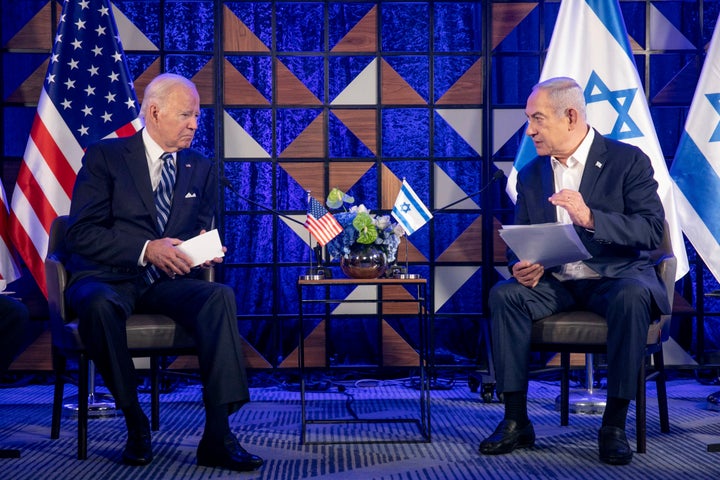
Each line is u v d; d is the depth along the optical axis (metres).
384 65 4.48
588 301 2.93
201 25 4.44
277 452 2.87
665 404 3.15
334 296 4.47
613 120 4.09
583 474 2.53
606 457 2.66
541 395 4.12
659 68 4.53
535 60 4.48
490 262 4.45
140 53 4.41
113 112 4.02
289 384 4.42
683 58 4.53
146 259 2.84
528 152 4.17
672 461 2.69
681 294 4.50
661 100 4.53
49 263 2.91
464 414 3.60
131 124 4.02
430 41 4.47
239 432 3.22
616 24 4.13
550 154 3.10
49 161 3.98
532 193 3.15
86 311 2.63
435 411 3.69
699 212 4.11
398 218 3.19
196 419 3.54
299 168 4.46
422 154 4.49
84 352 2.77
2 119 4.37
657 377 3.16
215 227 3.21
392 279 3.03
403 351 4.47
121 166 3.00
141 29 4.42
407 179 4.49
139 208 2.97
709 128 4.10
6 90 4.37
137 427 2.71
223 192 4.43
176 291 2.84
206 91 4.43
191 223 3.07
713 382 4.46
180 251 2.76
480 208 4.48
